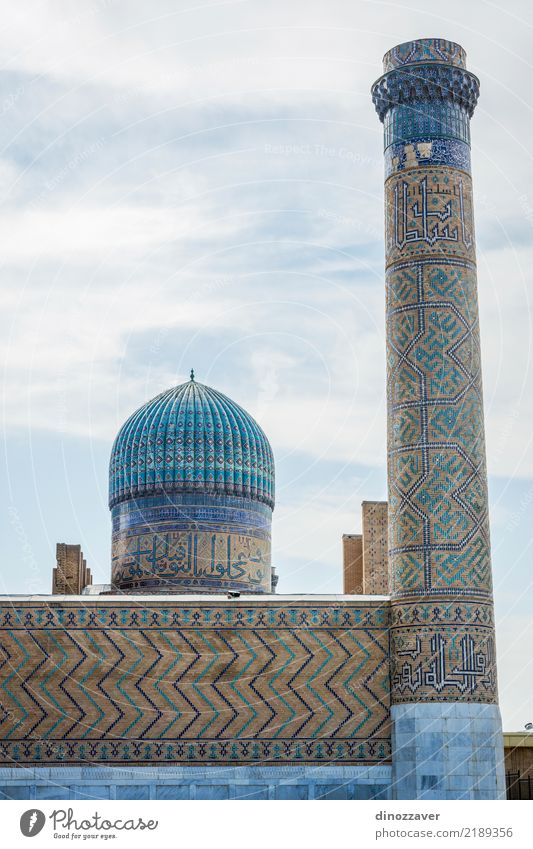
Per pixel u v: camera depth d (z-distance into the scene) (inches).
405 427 1010.1
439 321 1015.6
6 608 985.5
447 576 972.6
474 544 984.9
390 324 1041.5
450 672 954.7
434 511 984.9
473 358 1023.6
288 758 968.9
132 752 963.3
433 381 1007.0
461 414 1003.3
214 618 992.9
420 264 1029.2
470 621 967.6
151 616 991.0
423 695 953.5
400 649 974.4
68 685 973.2
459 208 1043.9
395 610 987.9
